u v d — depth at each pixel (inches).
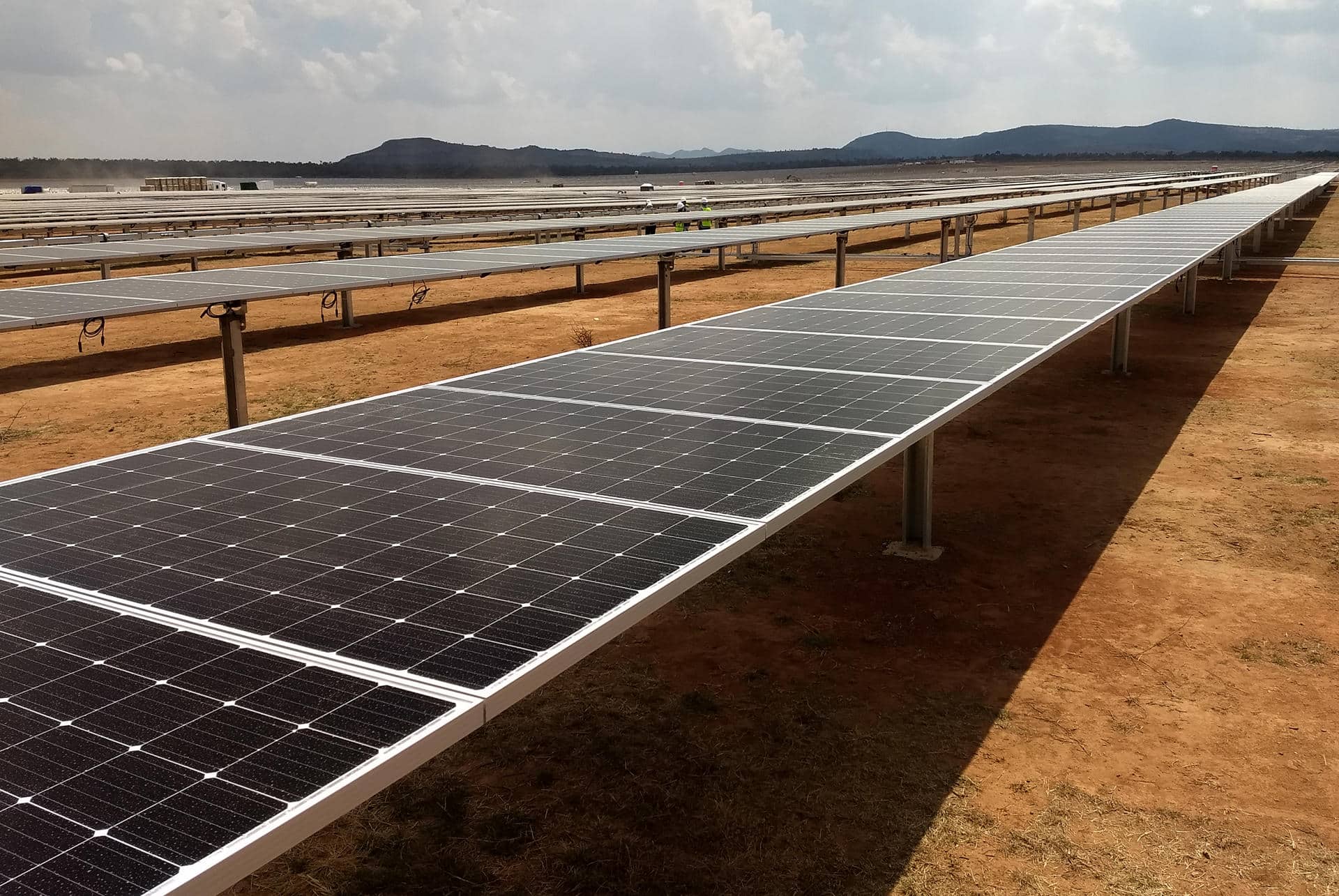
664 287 721.6
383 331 876.6
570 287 1163.9
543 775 241.6
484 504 203.5
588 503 202.1
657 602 158.1
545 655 137.7
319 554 177.8
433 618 150.9
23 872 95.9
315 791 108.0
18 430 554.3
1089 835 214.5
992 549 370.9
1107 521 395.9
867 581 346.3
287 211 1931.6
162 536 188.7
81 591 163.3
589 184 7076.8
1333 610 315.3
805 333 402.9
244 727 121.4
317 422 278.2
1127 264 596.4
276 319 955.3
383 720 122.0
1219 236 798.5
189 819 103.6
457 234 1039.6
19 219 1540.4
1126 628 307.1
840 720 261.1
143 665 137.9
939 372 318.3
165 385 667.4
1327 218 1945.1
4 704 127.8
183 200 2755.9
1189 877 201.5
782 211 1449.3
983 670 285.0
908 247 1612.9
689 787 235.3
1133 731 253.0
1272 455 472.7
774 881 203.2
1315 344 721.0
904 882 201.9
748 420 265.9
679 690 279.0
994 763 241.3
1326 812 220.4
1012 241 1653.5
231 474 228.7
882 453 232.1
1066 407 569.3
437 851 215.0
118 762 114.4
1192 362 678.5
